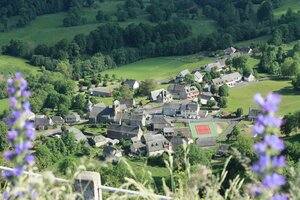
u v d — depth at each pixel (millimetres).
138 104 110250
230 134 85125
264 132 5250
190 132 90750
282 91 110938
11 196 8133
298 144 42906
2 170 11500
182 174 10453
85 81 129250
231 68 133250
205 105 105688
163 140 81875
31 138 6590
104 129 94812
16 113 6508
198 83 120375
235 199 9039
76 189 11586
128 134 88688
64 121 100188
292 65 119562
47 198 8797
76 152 80188
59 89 120188
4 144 75875
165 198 9469
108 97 117875
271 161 5219
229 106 103875
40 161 65625
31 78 129250
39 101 106562
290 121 76875
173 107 100188
